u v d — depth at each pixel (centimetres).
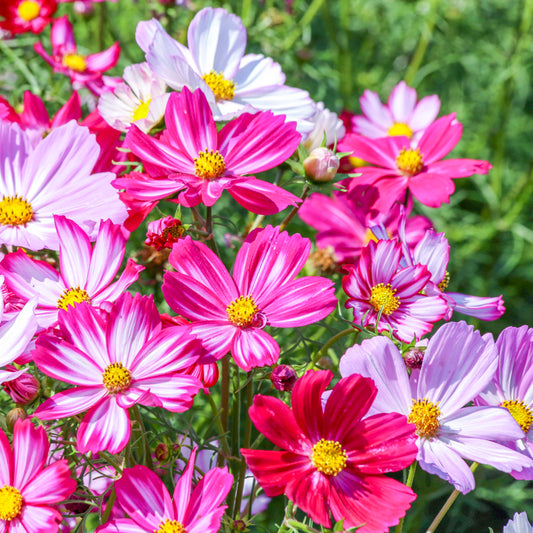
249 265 76
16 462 71
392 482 73
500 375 78
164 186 77
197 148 79
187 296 75
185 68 80
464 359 76
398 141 93
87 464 76
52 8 103
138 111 83
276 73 87
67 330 73
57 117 91
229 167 79
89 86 103
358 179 91
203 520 71
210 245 79
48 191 81
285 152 79
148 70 83
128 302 73
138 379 73
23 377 76
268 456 72
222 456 79
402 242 81
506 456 75
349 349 75
